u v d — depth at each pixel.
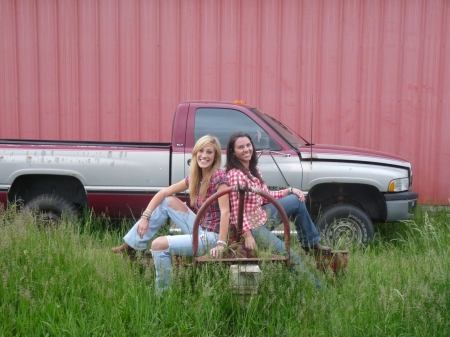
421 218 7.70
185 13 9.13
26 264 4.44
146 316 3.76
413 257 5.32
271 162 6.31
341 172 6.27
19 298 4.02
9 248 4.58
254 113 6.46
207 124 6.43
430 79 9.16
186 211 4.54
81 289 4.19
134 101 9.27
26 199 6.62
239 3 9.11
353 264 4.88
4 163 6.29
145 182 6.34
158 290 4.03
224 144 6.38
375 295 4.15
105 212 6.47
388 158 6.51
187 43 9.20
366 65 9.18
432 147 9.23
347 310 3.87
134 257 4.60
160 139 9.31
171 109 9.27
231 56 9.21
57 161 6.30
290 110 9.24
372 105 9.22
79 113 9.30
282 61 9.20
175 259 4.16
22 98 9.30
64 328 3.69
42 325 3.74
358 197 6.61
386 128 9.22
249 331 3.76
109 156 6.34
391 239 6.71
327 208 6.33
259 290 3.96
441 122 9.23
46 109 9.31
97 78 9.24
